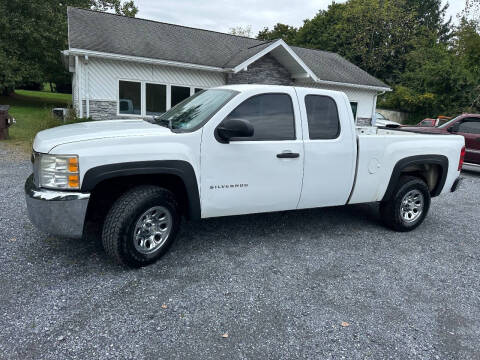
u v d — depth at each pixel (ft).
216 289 10.19
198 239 13.70
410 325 9.09
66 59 50.03
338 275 11.48
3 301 9.07
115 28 49.19
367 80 60.59
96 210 11.79
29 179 11.22
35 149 10.31
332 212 18.16
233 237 14.08
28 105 77.87
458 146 16.55
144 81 45.32
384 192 15.01
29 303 9.05
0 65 68.39
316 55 67.92
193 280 10.61
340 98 13.70
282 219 16.57
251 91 12.05
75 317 8.61
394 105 85.76
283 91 12.61
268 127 12.30
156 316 8.82
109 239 10.48
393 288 10.88
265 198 12.53
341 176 13.80
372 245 14.15
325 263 12.28
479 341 8.61
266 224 15.78
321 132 13.26
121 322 8.52
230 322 8.76
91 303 9.20
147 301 9.42
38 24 72.59
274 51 51.34
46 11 72.95
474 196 24.16
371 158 14.29
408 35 115.85
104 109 43.98
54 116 41.06
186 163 10.88
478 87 70.28
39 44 73.15
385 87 59.98
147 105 46.19
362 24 116.37
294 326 8.76
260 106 12.19
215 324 8.65
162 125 12.45
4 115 34.01
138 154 10.25
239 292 10.11
